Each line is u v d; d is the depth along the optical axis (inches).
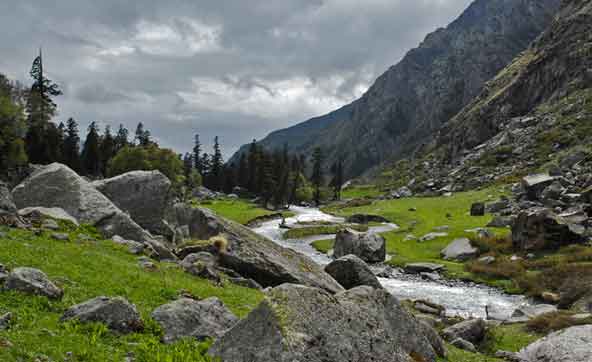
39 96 4736.7
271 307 501.4
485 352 1059.3
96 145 5748.0
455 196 4810.5
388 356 528.7
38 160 4493.1
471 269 2244.1
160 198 1705.2
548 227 2305.6
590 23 7691.9
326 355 478.3
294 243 3464.6
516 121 6835.6
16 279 597.6
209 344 547.5
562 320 1244.5
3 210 1103.0
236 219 4658.0
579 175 3690.9
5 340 441.1
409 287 2054.6
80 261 857.5
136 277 827.4
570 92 6845.5
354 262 1398.9
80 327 520.1
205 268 1069.8
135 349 504.4
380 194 7652.6
